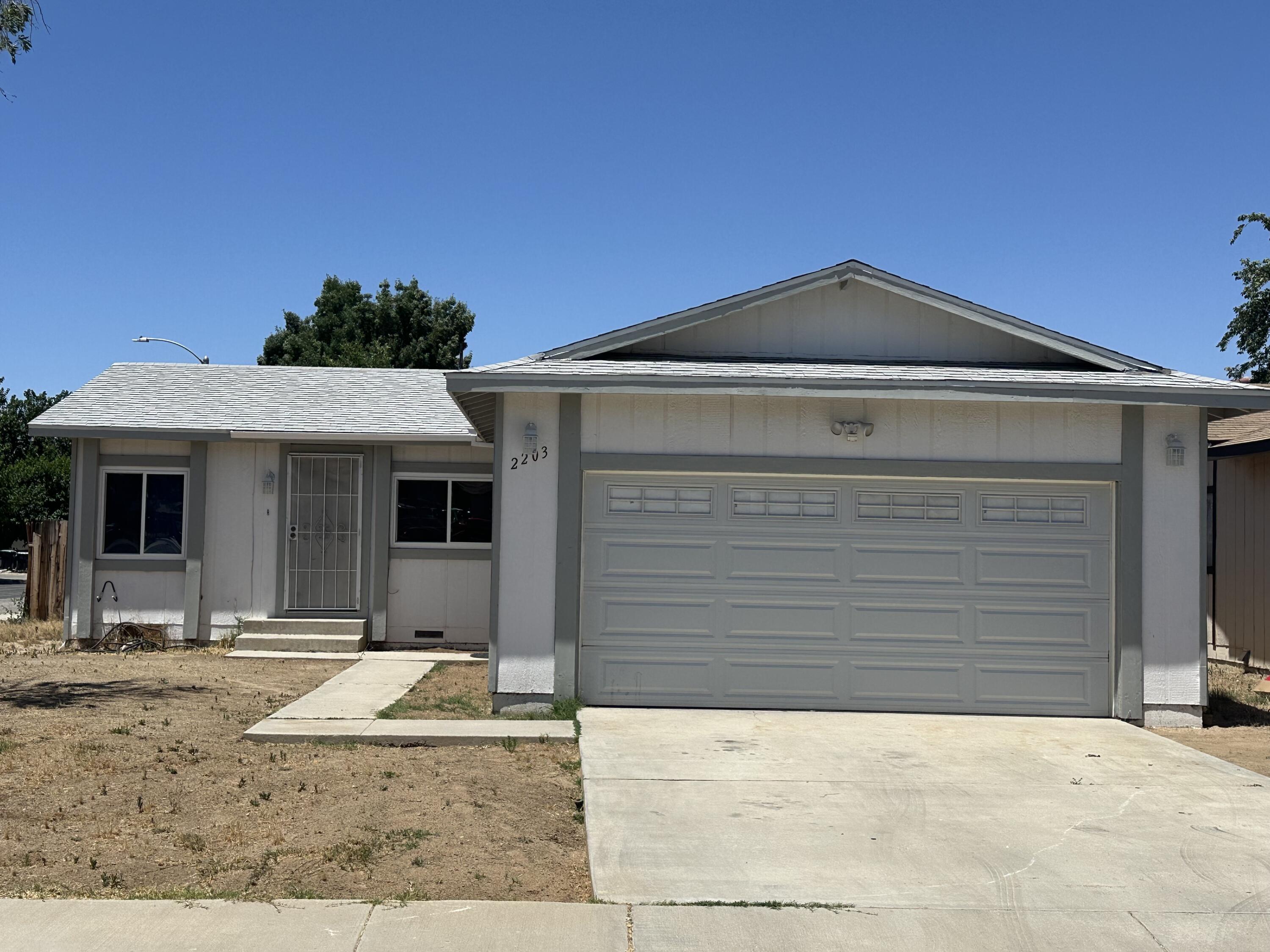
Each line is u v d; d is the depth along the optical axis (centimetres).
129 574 1557
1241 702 1215
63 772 775
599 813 702
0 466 3838
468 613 1589
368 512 1576
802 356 1155
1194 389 1009
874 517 1072
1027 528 1070
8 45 1141
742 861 613
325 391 1752
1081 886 580
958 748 907
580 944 496
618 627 1066
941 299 1141
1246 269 2645
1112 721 1038
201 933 499
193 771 791
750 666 1066
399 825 668
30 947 480
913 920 532
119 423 1537
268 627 1534
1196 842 657
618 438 1058
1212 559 1579
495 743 901
